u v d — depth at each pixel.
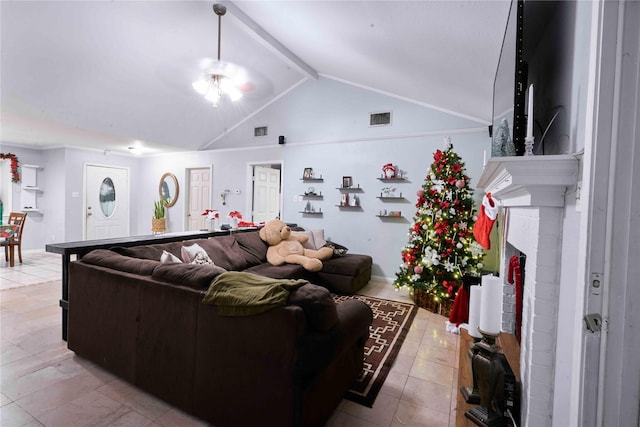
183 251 2.85
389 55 3.07
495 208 2.04
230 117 5.69
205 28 3.49
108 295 2.01
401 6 2.09
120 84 4.04
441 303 3.32
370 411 1.76
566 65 1.22
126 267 2.00
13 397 1.79
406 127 4.54
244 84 4.90
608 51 0.77
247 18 3.28
